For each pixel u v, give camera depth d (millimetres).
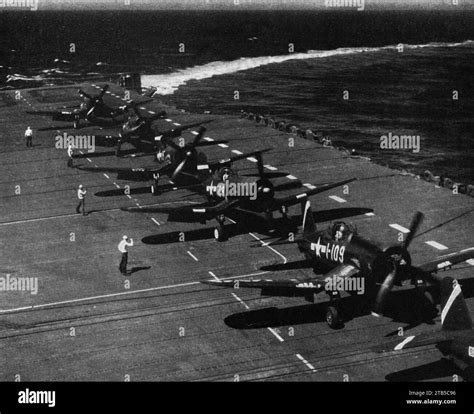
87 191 41781
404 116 94938
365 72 143875
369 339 22641
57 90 84375
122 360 21672
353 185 41656
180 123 61781
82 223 35875
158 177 39969
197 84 127562
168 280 28078
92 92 82250
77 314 25094
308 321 24109
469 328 19891
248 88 122062
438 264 23672
